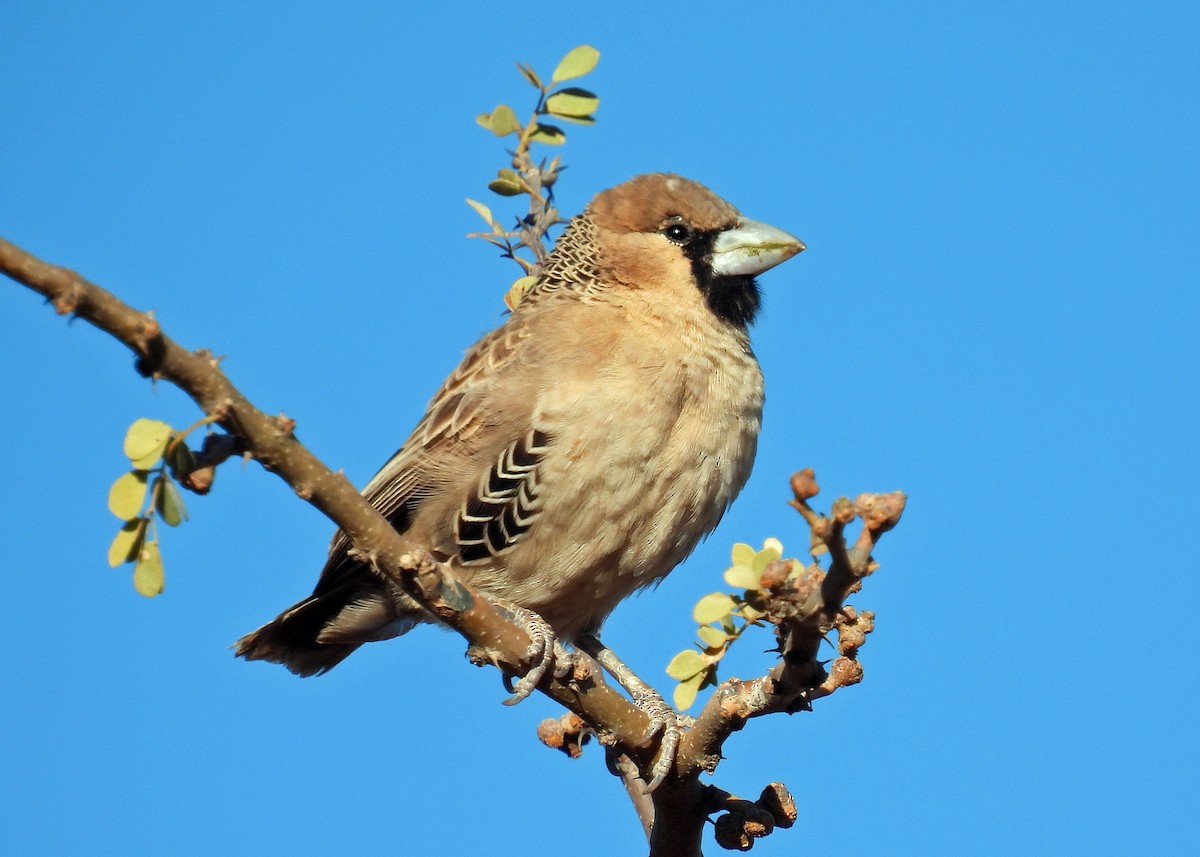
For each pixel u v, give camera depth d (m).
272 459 7.07
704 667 7.88
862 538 6.78
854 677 7.90
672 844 8.81
